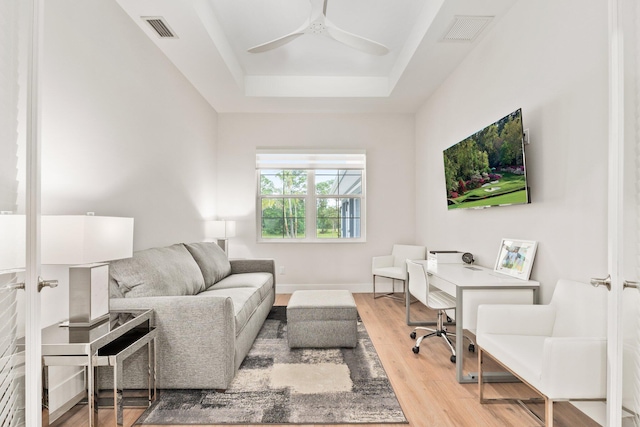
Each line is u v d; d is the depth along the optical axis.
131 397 2.19
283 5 3.20
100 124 2.53
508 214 2.88
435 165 4.57
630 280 1.42
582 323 1.96
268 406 2.09
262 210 5.56
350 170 5.56
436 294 3.23
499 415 2.01
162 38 3.22
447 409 2.07
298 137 5.48
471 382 2.41
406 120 5.51
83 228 1.76
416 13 3.32
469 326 2.44
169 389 2.28
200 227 4.62
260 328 3.56
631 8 1.38
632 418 1.45
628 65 1.40
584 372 1.61
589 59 2.03
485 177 3.04
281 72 4.68
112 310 2.19
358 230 5.57
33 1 1.34
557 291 2.18
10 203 1.33
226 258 4.41
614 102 1.42
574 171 2.15
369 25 3.52
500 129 2.76
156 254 2.88
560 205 2.28
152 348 2.16
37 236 1.36
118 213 2.77
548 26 2.37
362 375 2.51
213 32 3.30
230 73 3.99
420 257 4.93
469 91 3.56
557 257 2.30
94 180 2.47
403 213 5.48
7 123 1.28
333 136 5.48
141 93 3.11
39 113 1.36
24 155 1.43
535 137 2.53
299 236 5.56
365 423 1.93
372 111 5.43
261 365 2.68
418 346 2.95
